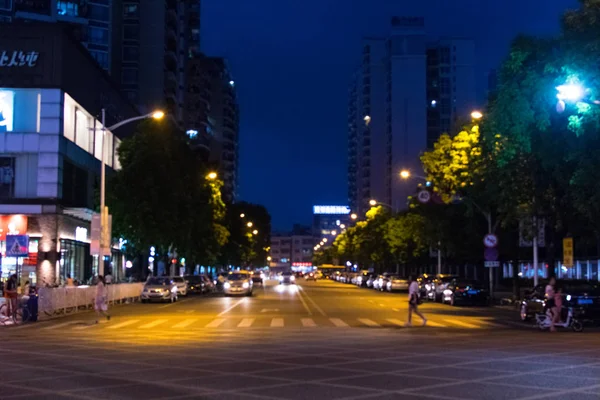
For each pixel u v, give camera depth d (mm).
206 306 40781
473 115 39000
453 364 14914
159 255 55281
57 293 32344
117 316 31938
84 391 11492
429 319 30562
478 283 42125
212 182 68250
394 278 65125
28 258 47000
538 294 28188
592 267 52125
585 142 23656
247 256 116062
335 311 35906
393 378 12914
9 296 27625
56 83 47781
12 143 47406
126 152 50938
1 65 47500
